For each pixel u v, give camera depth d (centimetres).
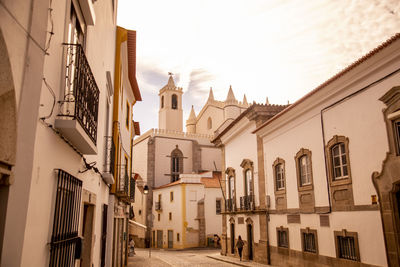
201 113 6781
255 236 2069
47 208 423
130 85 1898
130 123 2130
